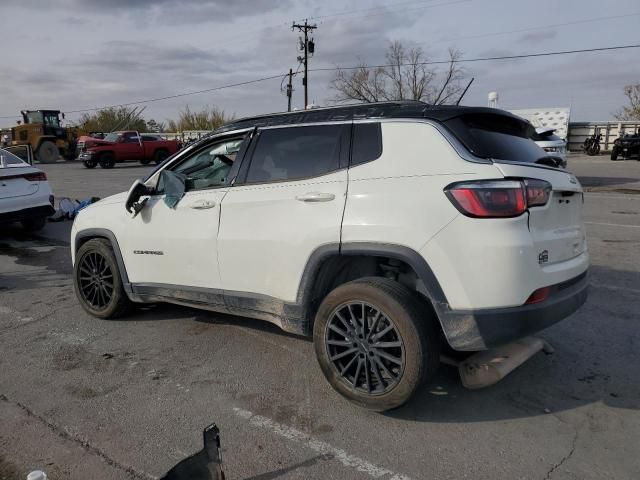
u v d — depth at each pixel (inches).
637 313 195.3
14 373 156.9
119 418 131.6
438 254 118.8
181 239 166.4
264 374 153.9
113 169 1125.7
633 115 1926.7
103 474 110.6
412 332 122.0
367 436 122.6
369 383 129.6
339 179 134.8
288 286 142.8
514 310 116.6
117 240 186.4
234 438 122.5
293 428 126.3
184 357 166.1
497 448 117.4
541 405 135.0
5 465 113.4
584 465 111.0
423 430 124.8
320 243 133.6
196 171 171.9
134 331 188.1
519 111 1232.2
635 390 141.6
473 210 115.9
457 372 152.8
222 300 160.6
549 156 141.6
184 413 133.6
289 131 149.9
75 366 161.2
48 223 433.7
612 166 908.6
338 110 145.5
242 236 150.6
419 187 122.7
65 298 229.3
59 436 124.0
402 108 136.1
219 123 2532.0
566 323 187.0
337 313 133.1
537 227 121.0
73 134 1443.2
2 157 346.9
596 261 267.1
